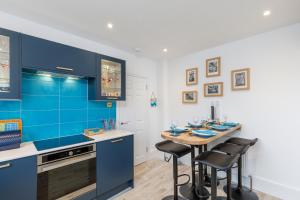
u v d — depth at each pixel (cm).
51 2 163
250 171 247
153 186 253
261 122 239
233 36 248
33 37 175
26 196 150
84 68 221
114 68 272
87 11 179
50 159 165
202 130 200
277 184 221
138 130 346
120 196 227
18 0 159
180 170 307
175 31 229
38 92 209
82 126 253
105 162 213
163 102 375
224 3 164
